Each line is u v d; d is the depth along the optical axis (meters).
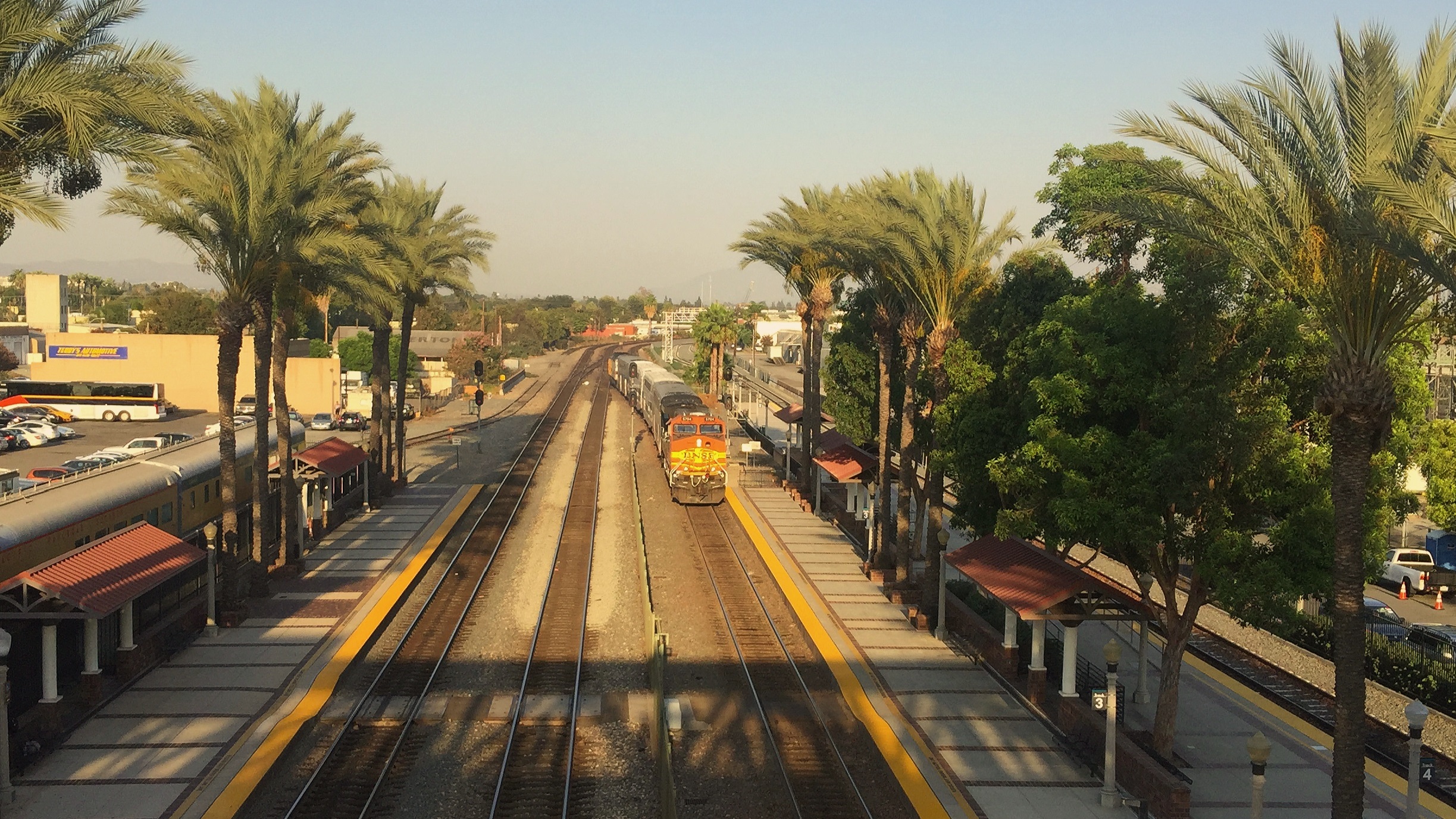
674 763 19.22
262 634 26.38
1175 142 14.55
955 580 31.78
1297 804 17.64
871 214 30.77
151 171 25.55
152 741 19.25
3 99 15.57
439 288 48.84
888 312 34.22
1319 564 16.77
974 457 23.70
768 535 41.41
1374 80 12.86
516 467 58.88
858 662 25.42
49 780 17.48
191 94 17.78
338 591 30.75
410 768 18.72
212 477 32.44
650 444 69.44
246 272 26.91
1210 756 19.86
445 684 23.44
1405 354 17.69
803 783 18.44
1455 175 12.55
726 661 25.66
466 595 31.53
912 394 30.98
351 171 33.75
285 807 17.05
